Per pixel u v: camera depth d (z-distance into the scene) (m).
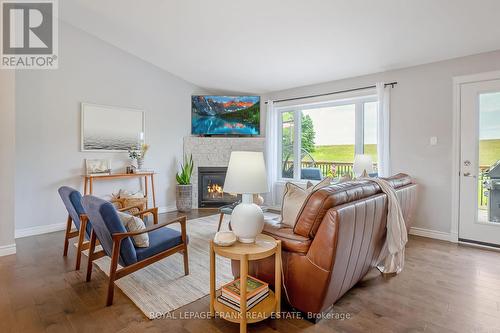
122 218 2.17
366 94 4.35
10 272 2.55
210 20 3.50
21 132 3.70
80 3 3.52
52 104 3.94
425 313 1.94
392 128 4.06
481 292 2.23
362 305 2.04
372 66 4.05
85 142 4.24
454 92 3.54
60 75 4.00
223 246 1.80
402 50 3.52
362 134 4.52
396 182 3.13
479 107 3.40
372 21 3.03
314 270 1.74
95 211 2.04
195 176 5.51
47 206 3.92
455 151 3.54
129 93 4.72
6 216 2.97
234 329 1.77
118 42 4.41
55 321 1.83
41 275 2.50
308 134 5.24
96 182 4.39
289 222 2.10
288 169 5.55
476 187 3.42
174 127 5.36
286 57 4.15
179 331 1.75
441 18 2.84
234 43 3.96
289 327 1.79
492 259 2.94
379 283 2.39
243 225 1.83
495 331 1.74
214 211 5.25
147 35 4.07
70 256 2.96
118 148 4.60
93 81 4.31
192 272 2.57
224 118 5.66
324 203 1.74
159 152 5.15
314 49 3.80
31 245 3.32
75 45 4.12
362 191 2.10
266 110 5.72
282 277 1.92
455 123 3.54
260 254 1.71
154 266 2.69
